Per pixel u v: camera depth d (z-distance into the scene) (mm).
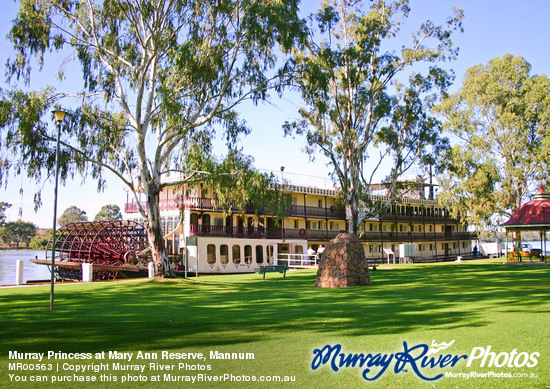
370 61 34531
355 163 34562
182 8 21062
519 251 41500
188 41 20422
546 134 45125
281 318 10711
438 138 35938
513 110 47062
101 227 37625
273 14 20359
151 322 10227
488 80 47094
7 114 18656
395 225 59562
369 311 11688
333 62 32156
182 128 21500
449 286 18906
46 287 19797
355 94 33781
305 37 22219
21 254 96000
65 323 10141
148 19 19984
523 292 15906
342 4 35094
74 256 38094
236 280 23969
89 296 15984
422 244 63156
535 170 45875
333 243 20031
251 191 21750
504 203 47031
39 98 19734
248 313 11547
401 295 15531
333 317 10781
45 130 19875
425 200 62188
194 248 34969
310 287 19297
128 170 23500
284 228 44344
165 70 21234
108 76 22203
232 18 21500
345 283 19188
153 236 22766
